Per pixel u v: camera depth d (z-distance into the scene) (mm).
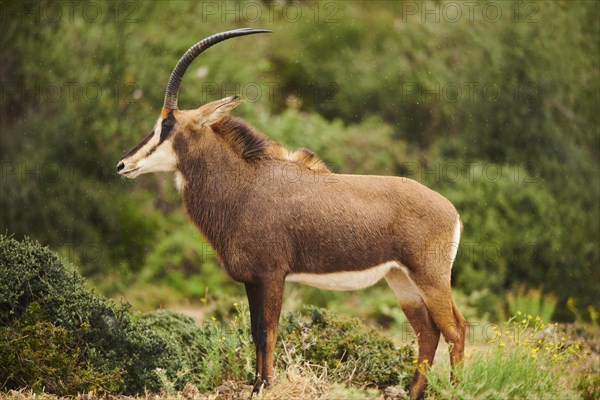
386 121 65688
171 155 27594
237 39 64438
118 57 56000
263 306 26219
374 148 60312
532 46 61312
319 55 70750
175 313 33156
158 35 58062
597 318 45906
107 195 54500
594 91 59531
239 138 27531
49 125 54531
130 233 54219
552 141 59406
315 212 26156
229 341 30094
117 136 54875
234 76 59562
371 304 50062
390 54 67562
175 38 58281
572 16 60656
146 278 52188
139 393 27156
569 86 59906
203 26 60250
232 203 26844
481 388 25312
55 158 54312
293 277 26641
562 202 57375
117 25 56719
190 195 27516
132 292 51188
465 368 25656
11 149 54469
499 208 56031
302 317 32219
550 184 57969
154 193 55688
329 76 69500
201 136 27547
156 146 27484
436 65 64000
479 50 62969
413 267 26031
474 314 48625
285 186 26594
